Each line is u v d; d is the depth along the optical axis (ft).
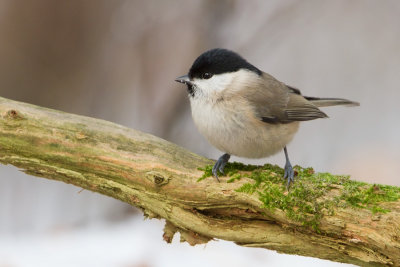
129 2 41.24
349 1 48.91
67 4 39.52
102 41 41.06
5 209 35.53
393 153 40.45
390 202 17.76
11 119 20.76
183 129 41.37
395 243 17.17
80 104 41.06
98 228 32.71
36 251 28.30
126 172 20.61
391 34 49.14
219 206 20.02
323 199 18.39
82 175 21.21
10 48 38.70
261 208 19.20
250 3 44.01
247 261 27.58
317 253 19.30
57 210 35.83
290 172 19.65
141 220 33.73
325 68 47.01
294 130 23.76
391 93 46.01
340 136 42.86
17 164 21.49
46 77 39.91
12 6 38.27
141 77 41.86
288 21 45.14
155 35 41.83
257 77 23.07
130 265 26.81
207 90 21.91
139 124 41.39
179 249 28.66
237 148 22.47
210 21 41.32
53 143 20.86
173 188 20.25
